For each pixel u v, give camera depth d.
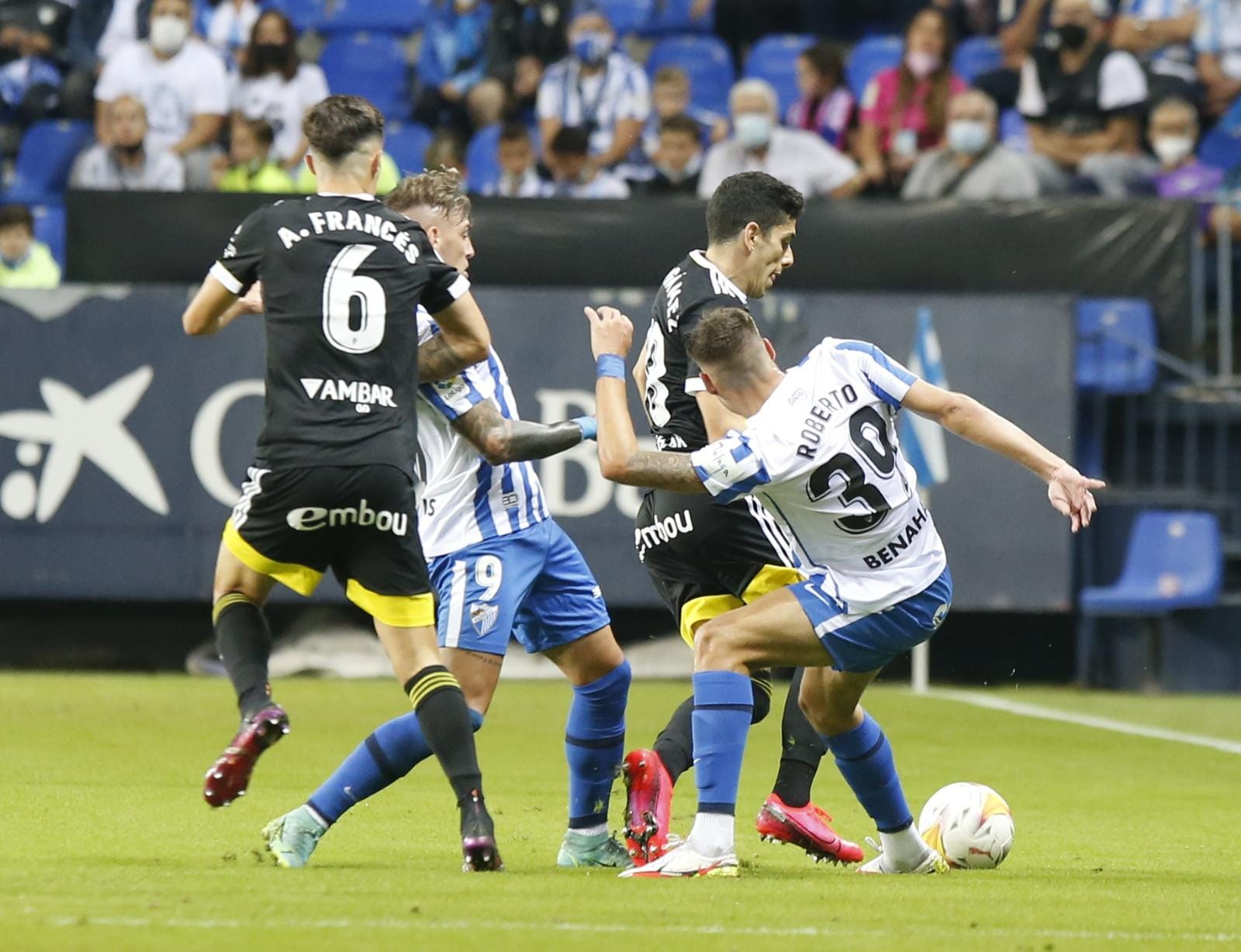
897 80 51.81
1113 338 44.84
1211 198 47.31
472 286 42.75
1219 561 44.28
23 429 42.66
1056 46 52.59
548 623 19.11
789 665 17.47
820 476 16.83
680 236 44.28
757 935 13.59
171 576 42.59
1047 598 42.38
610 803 23.72
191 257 44.38
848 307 42.75
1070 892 16.75
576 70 54.06
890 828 18.50
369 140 17.47
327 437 16.62
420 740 17.38
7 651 44.66
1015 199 44.91
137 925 13.38
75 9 59.81
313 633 43.75
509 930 13.48
